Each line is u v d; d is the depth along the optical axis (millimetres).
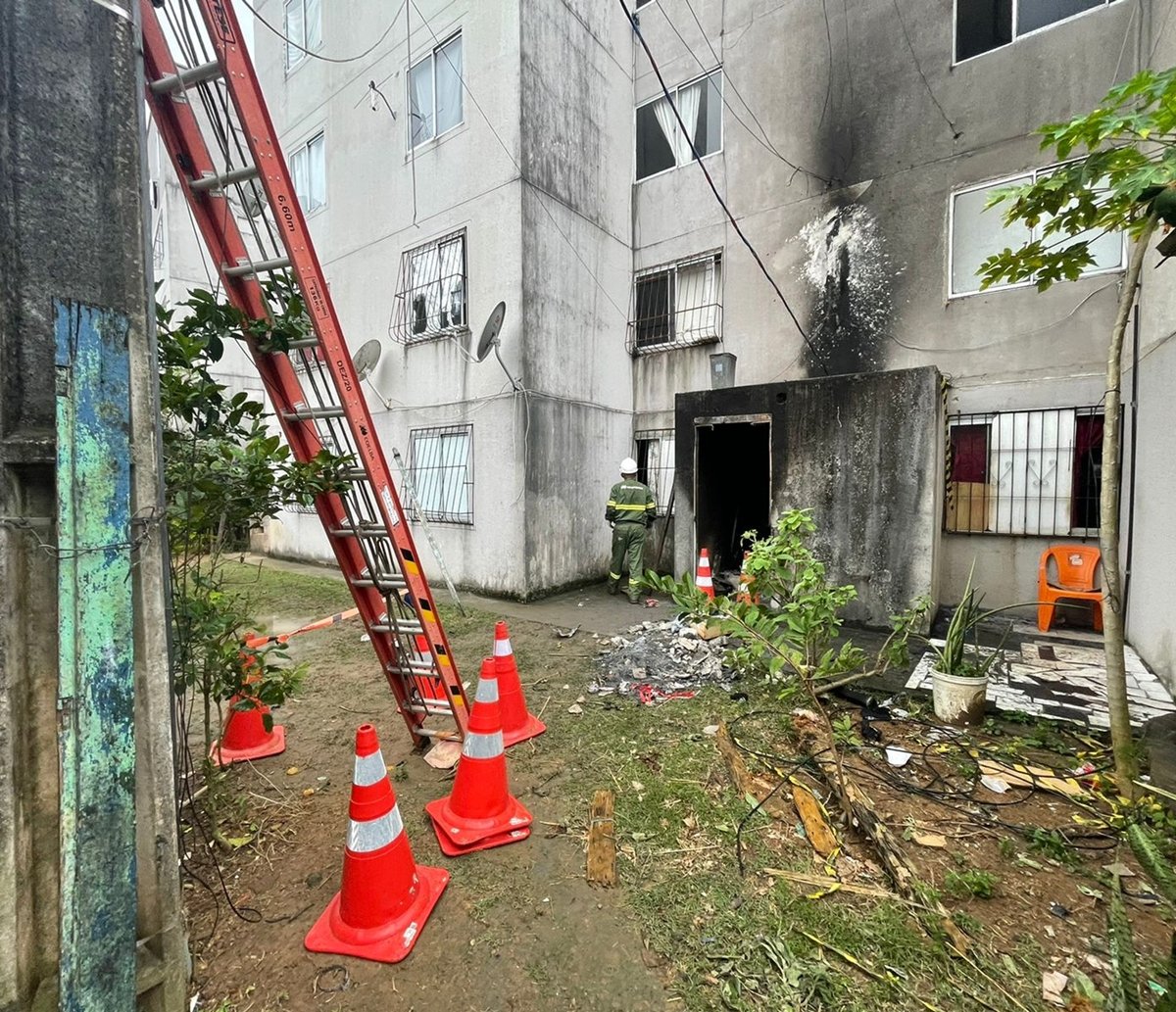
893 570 5004
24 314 1188
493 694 2434
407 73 7461
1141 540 4227
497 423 6785
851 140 6609
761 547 3537
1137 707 3332
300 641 5215
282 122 9625
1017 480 5594
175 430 2100
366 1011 1592
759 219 7348
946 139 5996
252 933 1871
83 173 1266
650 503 6941
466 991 1643
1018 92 5605
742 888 2010
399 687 3031
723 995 1592
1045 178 2209
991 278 2773
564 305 7121
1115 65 5152
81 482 1215
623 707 3609
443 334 7297
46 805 1214
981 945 1733
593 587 7539
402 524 2674
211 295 2074
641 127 8422
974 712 3217
